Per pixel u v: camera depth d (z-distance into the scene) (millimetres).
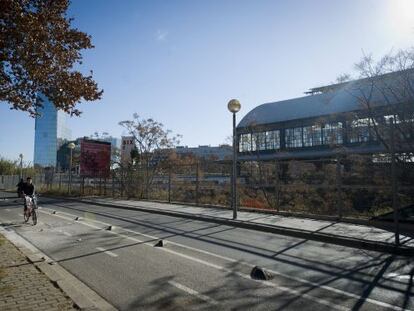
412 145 14516
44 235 12047
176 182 24953
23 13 7668
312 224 13352
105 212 19547
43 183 47250
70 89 8945
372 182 13961
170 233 12398
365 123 21797
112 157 35719
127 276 7242
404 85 17812
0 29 7469
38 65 8266
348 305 5684
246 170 21312
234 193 15617
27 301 5449
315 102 46562
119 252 9391
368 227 12609
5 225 14555
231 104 16500
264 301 5844
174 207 20719
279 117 49531
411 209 12609
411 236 10883
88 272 7547
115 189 32031
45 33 8070
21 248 9445
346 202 14883
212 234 12242
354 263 8352
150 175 28656
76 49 9203
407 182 13492
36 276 6719
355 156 14633
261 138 49312
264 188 19516
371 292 6309
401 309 5531
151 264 8148
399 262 8492
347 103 40781
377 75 19234
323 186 14867
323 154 41469
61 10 8656
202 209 19406
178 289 6434
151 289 6445
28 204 15211
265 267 7918
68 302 5414
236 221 14453
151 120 39531
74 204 25172
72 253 9312
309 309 5508
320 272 7562
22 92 8898
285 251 9602
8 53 7879
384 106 18641
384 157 13828
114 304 5758
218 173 23031
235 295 6121
